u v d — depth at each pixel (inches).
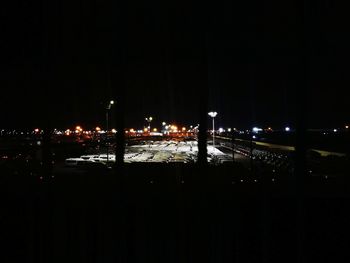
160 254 410.3
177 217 575.8
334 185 883.4
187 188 834.2
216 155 2185.0
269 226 521.3
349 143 2746.1
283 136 4618.6
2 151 2012.8
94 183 975.0
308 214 576.4
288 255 408.2
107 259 395.2
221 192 792.3
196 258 398.9
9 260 395.2
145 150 2842.0
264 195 764.0
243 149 2694.4
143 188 842.8
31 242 453.7
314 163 1343.5
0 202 677.9
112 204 663.1
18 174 1151.6
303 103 385.4
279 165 1541.6
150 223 541.0
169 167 1305.4
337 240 450.3
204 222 547.8
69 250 424.2
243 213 602.9
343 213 586.2
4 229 509.7
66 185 932.0
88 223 541.0
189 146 3348.9
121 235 481.1
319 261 386.0
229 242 451.2
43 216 582.9
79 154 2393.0
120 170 581.3
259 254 408.5
